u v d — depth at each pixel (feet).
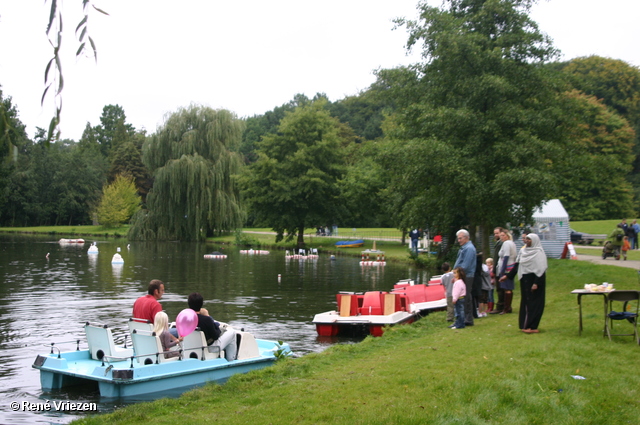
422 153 71.41
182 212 202.18
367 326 50.19
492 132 71.82
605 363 25.77
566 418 19.26
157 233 207.00
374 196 172.65
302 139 185.78
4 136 17.63
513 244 45.93
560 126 76.02
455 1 82.43
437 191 76.74
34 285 85.76
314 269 117.29
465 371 25.85
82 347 44.50
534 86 74.84
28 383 33.42
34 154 302.86
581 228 158.10
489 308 48.67
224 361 33.22
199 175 194.70
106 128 436.76
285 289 83.56
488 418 19.61
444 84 78.95
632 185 204.64
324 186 179.52
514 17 75.87
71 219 315.99
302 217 182.29
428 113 75.41
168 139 201.77
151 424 21.24
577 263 74.38
